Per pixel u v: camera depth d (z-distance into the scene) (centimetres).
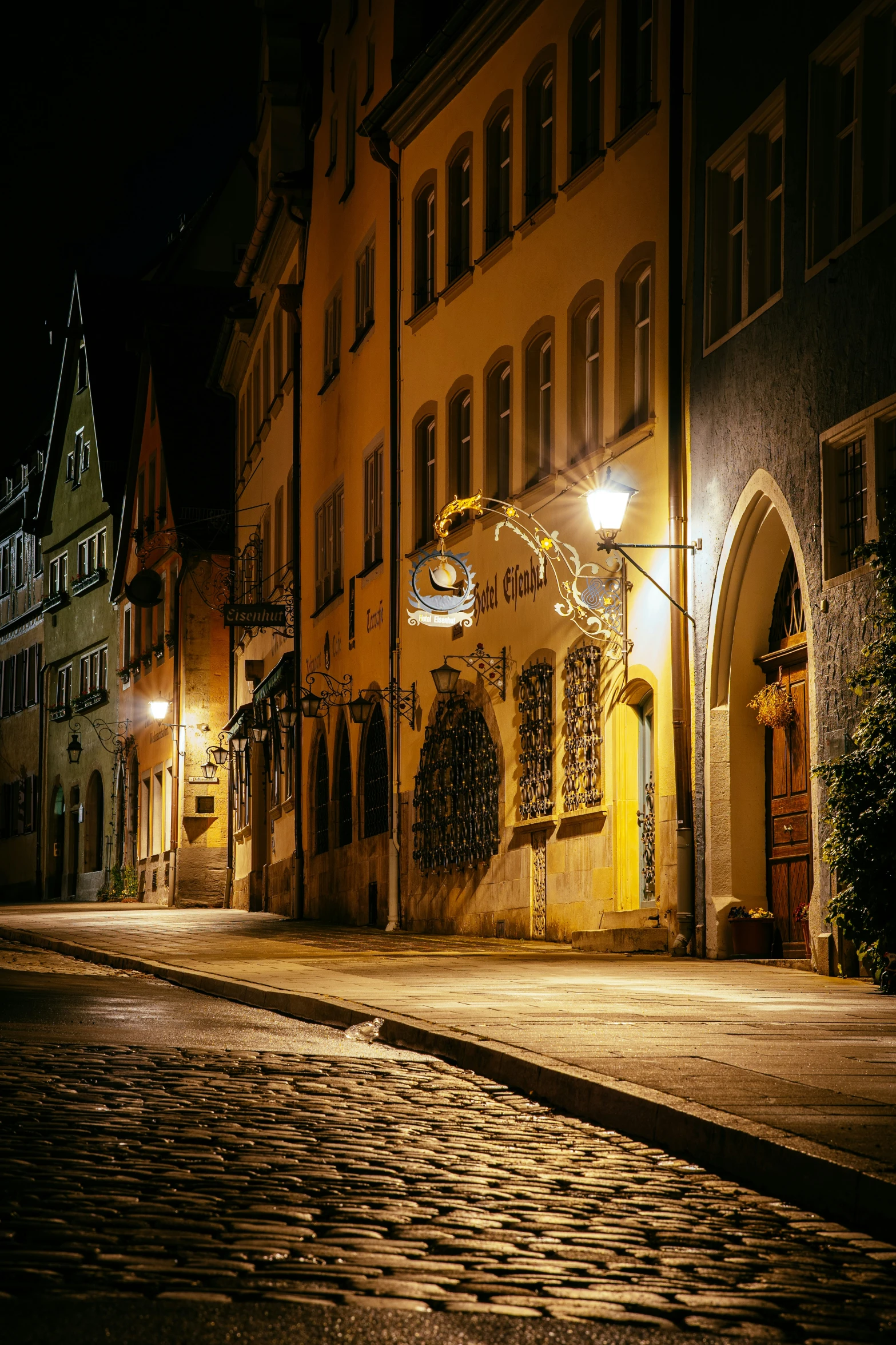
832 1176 645
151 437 5066
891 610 1374
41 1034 1130
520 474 2342
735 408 1775
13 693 6600
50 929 2844
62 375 6016
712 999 1283
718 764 1792
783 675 1762
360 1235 589
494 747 2395
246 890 4103
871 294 1519
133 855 5225
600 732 2061
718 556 1797
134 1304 482
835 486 1585
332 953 2022
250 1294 501
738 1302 518
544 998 1305
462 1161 738
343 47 3262
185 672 4575
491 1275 539
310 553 3512
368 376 3041
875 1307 520
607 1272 550
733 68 1819
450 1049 1047
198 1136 771
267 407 4025
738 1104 780
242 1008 1395
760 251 1784
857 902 1366
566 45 2239
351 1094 915
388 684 2866
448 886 2553
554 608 2180
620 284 2075
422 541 2739
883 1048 973
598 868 2056
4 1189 637
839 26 1584
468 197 2605
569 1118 852
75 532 5891
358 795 3020
